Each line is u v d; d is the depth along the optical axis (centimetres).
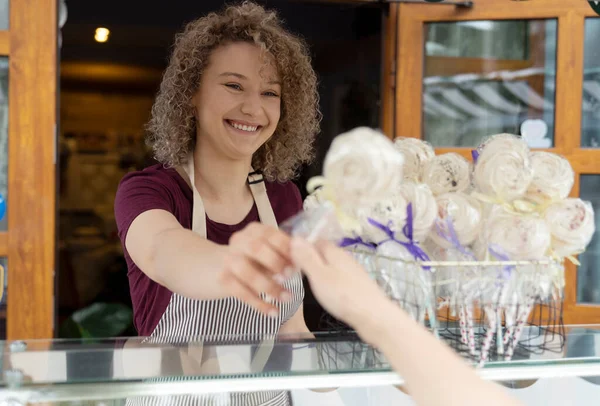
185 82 176
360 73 390
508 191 114
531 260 109
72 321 382
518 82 287
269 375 102
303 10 396
